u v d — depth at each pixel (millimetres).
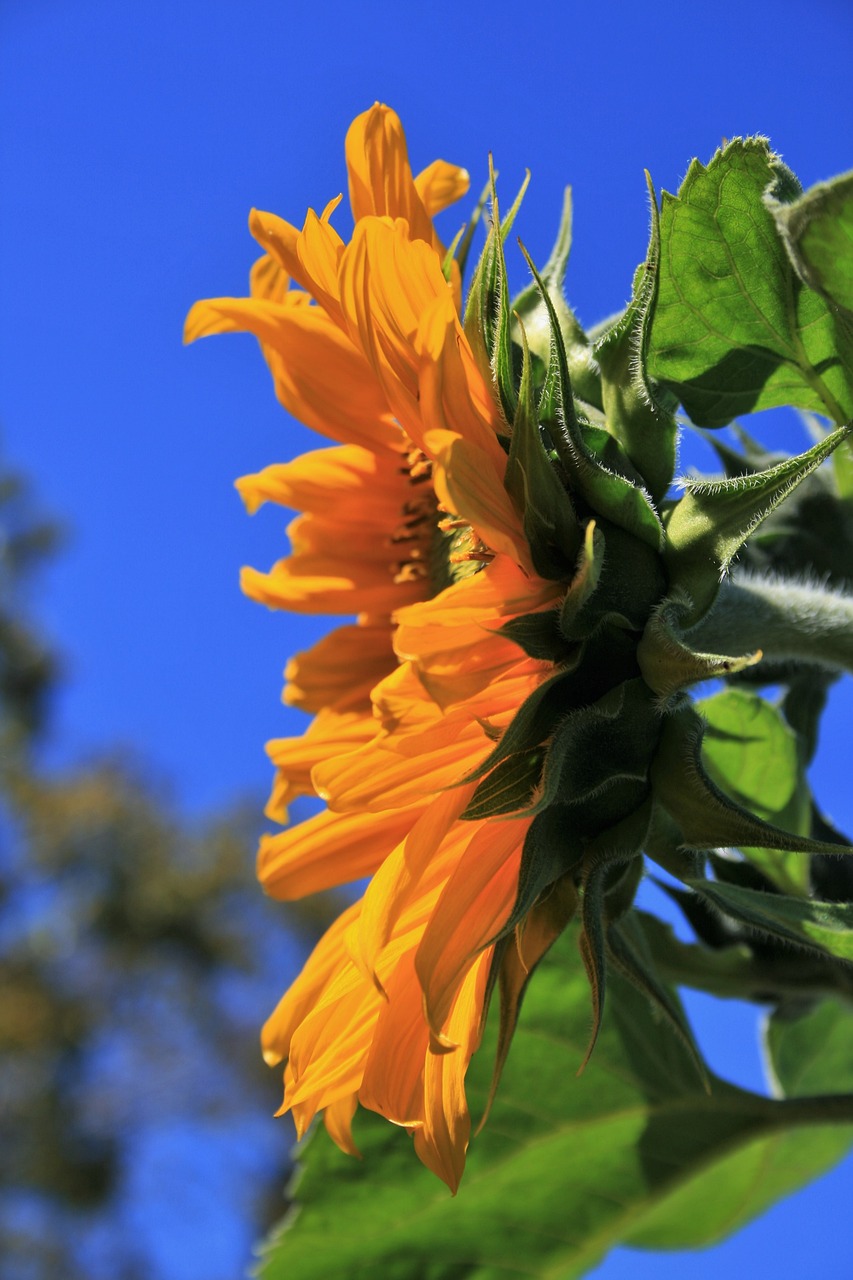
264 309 633
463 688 533
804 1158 727
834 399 579
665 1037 689
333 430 656
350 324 559
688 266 569
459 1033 557
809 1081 708
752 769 627
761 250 566
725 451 624
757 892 540
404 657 531
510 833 549
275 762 647
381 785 541
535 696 533
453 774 544
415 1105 555
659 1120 698
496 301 550
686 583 547
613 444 561
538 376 571
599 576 543
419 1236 717
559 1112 698
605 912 548
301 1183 711
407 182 581
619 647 543
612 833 542
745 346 575
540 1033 693
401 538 677
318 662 678
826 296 525
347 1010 564
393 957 557
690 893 639
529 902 537
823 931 547
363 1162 708
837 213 518
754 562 618
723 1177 725
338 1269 717
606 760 540
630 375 562
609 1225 713
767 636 588
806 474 541
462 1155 551
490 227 548
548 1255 719
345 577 679
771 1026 684
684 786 538
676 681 535
